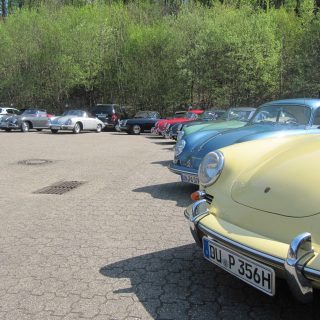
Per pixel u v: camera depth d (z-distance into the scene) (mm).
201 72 34219
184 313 3000
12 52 36125
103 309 3076
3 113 29000
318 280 2303
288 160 3072
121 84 37312
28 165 10703
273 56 32219
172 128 16656
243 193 3045
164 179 8477
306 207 2598
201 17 38344
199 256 4078
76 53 35781
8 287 3463
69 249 4316
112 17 39781
